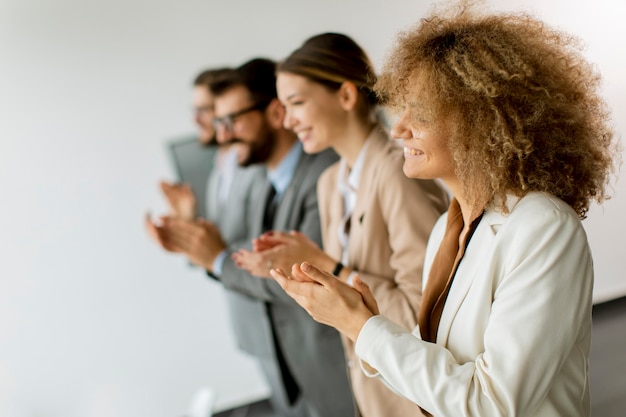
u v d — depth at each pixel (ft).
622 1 6.18
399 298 5.02
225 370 6.61
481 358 2.40
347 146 5.41
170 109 6.22
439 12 2.73
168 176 6.32
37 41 6.10
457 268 2.76
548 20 6.12
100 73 6.17
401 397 5.02
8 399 6.44
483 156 2.43
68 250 6.37
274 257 5.28
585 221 6.49
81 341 6.51
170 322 6.56
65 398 6.54
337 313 2.73
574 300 2.31
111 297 6.49
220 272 6.31
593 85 2.63
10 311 6.36
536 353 2.26
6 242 6.27
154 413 6.66
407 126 2.69
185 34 6.09
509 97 2.38
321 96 5.49
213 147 6.19
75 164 6.25
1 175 6.18
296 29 5.93
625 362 6.44
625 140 6.31
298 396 6.27
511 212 2.52
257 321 6.25
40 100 6.15
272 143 5.87
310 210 5.71
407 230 5.00
